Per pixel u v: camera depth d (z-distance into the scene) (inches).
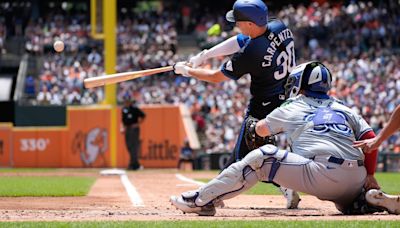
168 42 2458.2
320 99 507.8
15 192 812.6
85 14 2630.4
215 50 603.5
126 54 2338.8
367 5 2501.2
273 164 490.6
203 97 2026.3
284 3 2746.1
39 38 2379.4
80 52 2348.7
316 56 2282.2
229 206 645.3
